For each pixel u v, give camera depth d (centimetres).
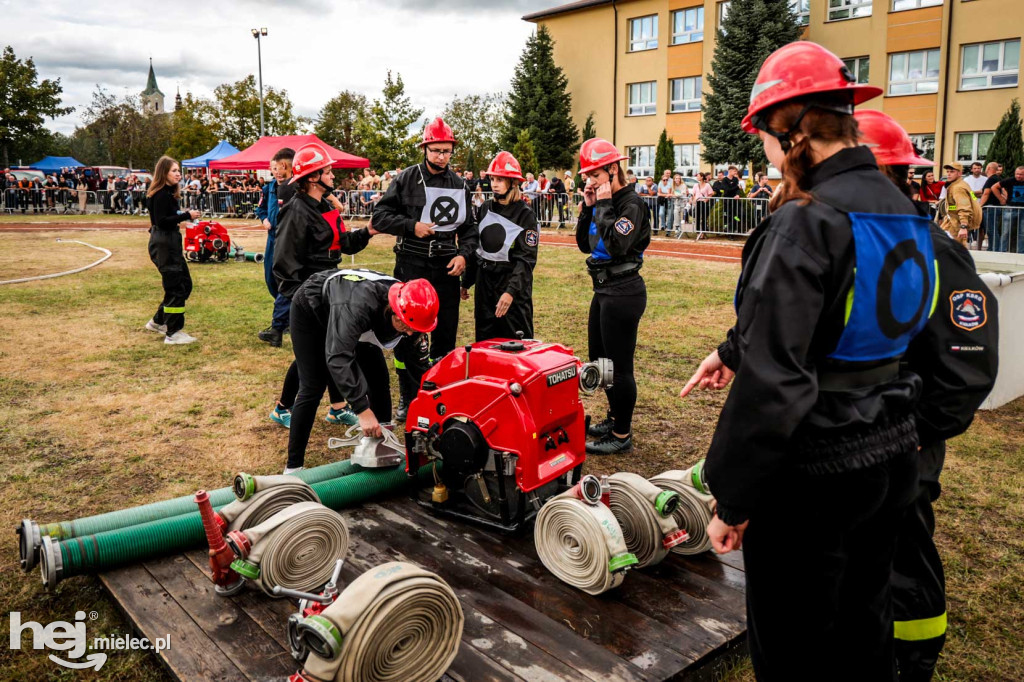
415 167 520
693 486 332
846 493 170
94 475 442
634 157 3509
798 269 160
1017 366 591
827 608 178
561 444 356
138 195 2944
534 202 2183
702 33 3136
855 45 2738
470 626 277
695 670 261
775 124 182
